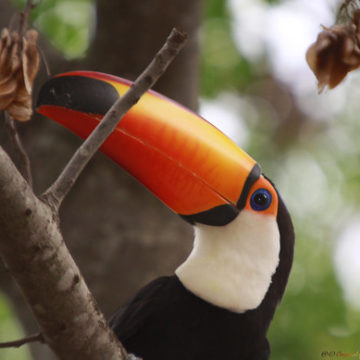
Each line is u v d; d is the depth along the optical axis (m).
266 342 8.52
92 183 11.45
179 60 11.37
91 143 6.06
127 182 11.44
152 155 7.75
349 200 17.73
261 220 8.03
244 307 7.99
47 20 15.45
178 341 8.15
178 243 11.58
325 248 16.75
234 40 17.17
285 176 18.27
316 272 16.02
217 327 8.06
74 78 7.41
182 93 11.58
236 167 7.98
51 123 11.70
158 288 8.34
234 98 18.61
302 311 14.98
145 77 6.02
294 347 14.42
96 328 6.19
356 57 6.31
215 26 16.83
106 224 11.40
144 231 11.44
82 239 11.38
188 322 8.09
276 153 18.69
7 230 5.48
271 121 18.97
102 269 11.32
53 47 12.30
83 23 15.59
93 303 6.17
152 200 11.48
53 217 5.74
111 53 11.62
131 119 7.69
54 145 11.62
